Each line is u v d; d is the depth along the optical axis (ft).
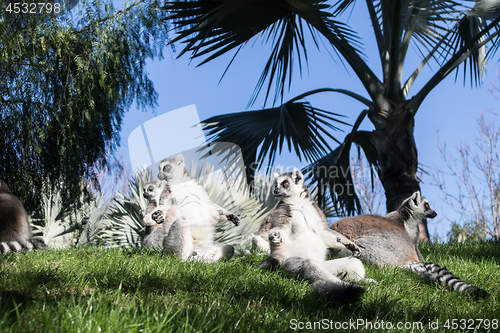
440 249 19.49
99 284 8.99
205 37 20.58
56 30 22.91
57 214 24.56
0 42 21.58
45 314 6.18
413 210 14.92
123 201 21.74
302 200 11.58
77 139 22.52
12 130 21.86
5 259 11.66
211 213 10.50
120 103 24.09
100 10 24.44
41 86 22.34
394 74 25.02
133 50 24.29
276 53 27.22
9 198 16.38
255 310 7.92
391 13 26.66
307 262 10.16
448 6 26.96
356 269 10.97
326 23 24.35
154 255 12.23
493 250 18.54
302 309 8.25
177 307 7.52
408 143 24.81
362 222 14.58
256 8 21.95
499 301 10.28
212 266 11.23
